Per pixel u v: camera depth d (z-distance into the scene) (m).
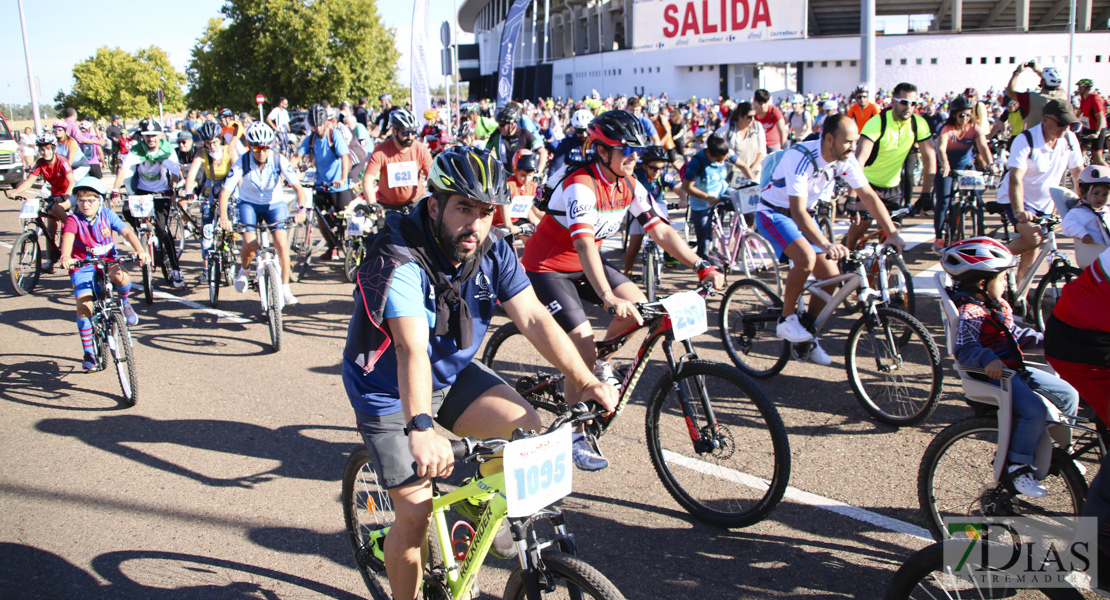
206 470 3.99
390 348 2.25
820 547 3.15
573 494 3.66
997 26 38.97
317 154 8.66
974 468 2.88
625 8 42.19
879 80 31.02
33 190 17.33
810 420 4.42
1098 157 8.49
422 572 2.43
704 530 3.32
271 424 4.57
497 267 2.37
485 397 2.44
